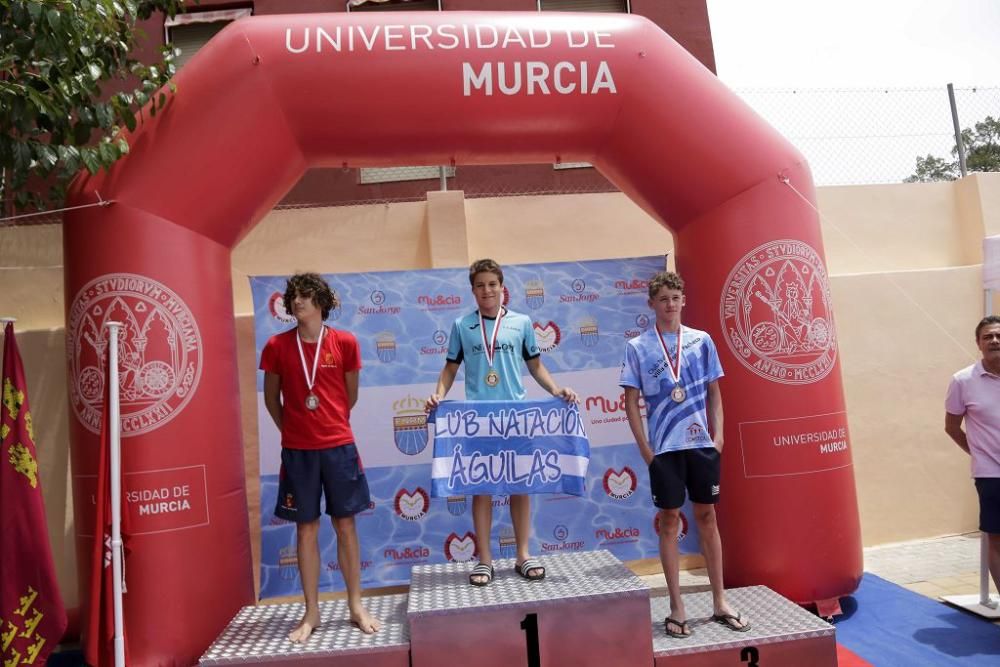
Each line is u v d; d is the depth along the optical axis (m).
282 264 6.22
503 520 5.34
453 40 4.63
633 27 4.86
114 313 4.19
